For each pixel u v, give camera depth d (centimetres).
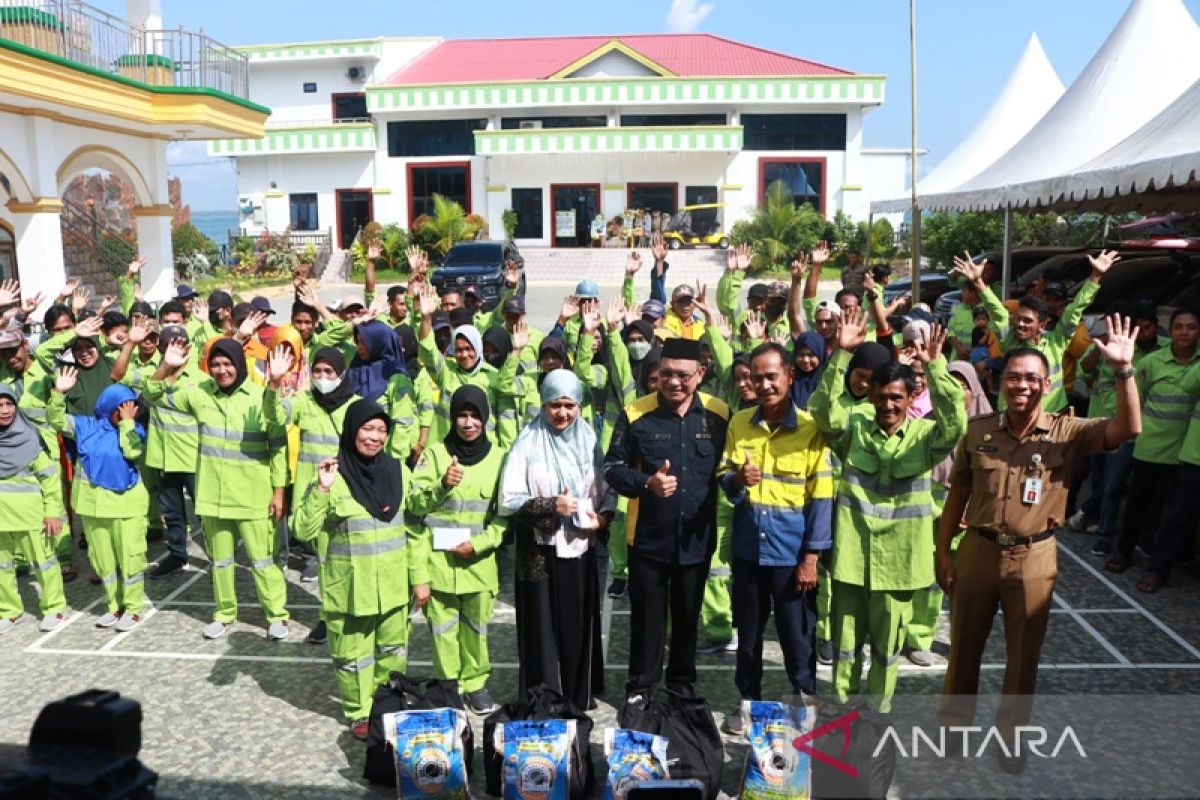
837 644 457
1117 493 711
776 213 3275
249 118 1703
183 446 688
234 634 612
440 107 3584
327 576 465
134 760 187
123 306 1020
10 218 1572
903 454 438
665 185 3662
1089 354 775
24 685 537
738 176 3631
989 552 426
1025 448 420
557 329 812
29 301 849
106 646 592
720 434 468
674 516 461
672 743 415
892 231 3344
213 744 472
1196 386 627
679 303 802
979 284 734
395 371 725
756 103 3534
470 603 491
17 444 598
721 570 567
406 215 3759
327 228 3794
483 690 508
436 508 480
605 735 429
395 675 464
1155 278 1211
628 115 3641
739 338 815
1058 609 626
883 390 435
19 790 165
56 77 1250
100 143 1498
